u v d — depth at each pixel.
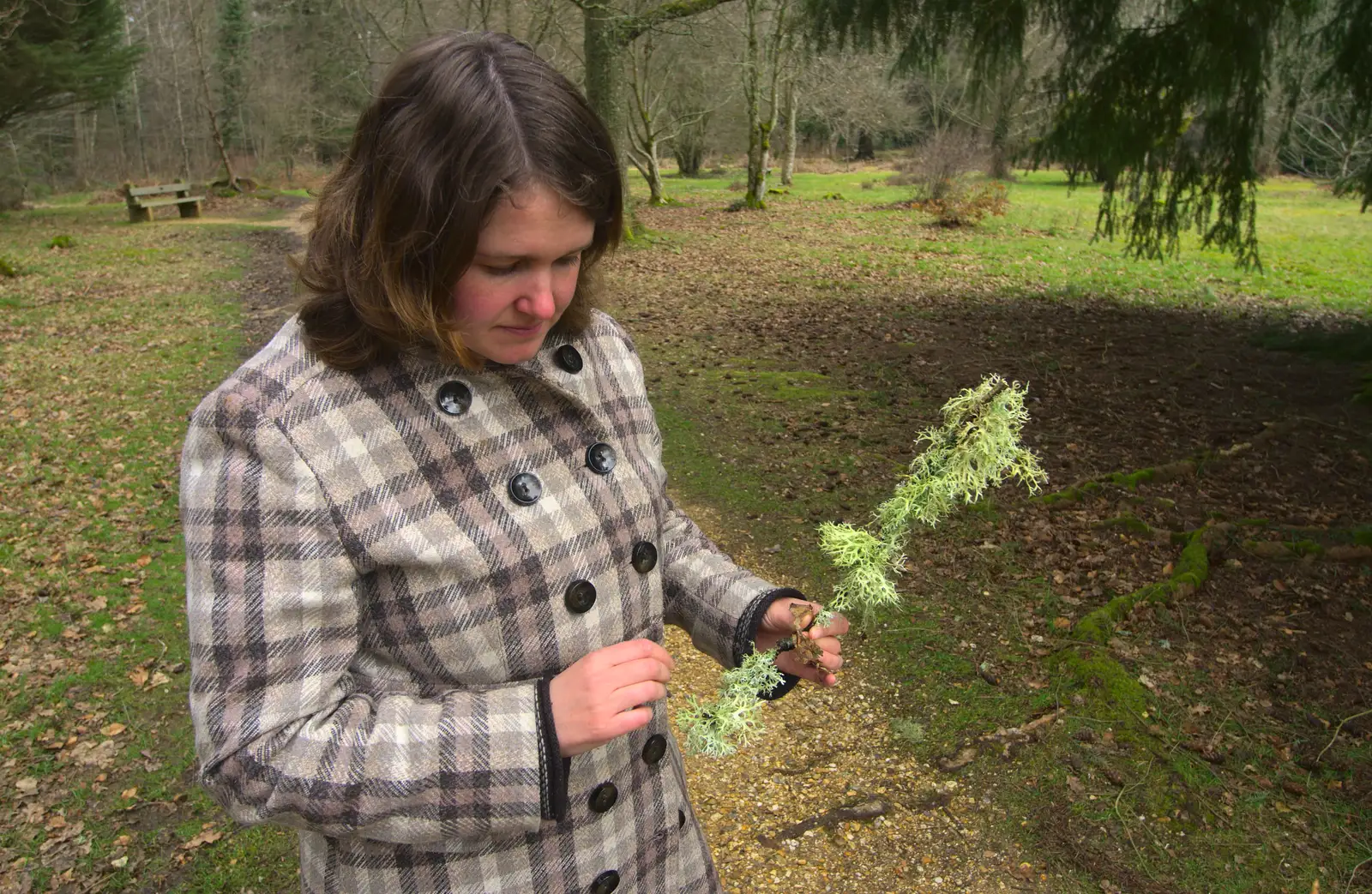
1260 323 10.04
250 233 19.33
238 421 0.93
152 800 3.12
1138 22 8.30
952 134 23.36
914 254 15.54
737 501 5.43
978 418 1.21
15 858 2.86
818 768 3.24
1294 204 23.23
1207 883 2.72
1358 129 8.30
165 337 9.86
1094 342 9.11
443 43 0.91
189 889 2.76
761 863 2.84
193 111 36.75
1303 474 5.70
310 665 0.93
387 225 0.89
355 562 0.96
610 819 1.17
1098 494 5.26
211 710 0.91
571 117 0.91
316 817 0.90
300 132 33.22
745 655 1.29
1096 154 8.56
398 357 1.02
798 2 9.66
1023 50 8.93
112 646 4.03
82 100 24.73
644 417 1.27
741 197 27.12
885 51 9.03
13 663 3.89
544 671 1.04
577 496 1.08
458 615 1.00
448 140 0.85
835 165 40.91
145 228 20.77
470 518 1.00
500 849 1.09
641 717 0.97
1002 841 2.90
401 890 1.06
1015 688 3.59
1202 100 7.93
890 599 1.24
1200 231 9.00
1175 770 3.14
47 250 16.92
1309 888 2.68
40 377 8.36
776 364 8.40
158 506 5.50
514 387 1.08
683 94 27.92
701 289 12.38
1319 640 3.82
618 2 16.23
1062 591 4.26
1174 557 4.52
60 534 5.12
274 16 32.25
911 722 3.45
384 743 0.92
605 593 1.08
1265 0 7.18
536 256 0.92
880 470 5.82
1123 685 3.53
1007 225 19.41
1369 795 2.99
